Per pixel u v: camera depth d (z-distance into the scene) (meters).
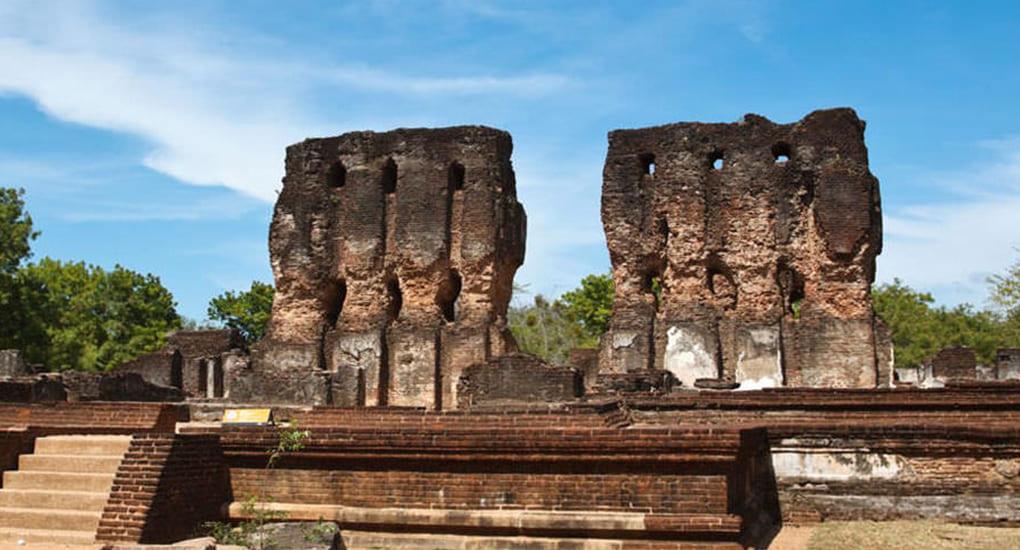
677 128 32.91
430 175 33.53
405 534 13.52
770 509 15.93
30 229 52.28
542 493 13.27
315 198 35.03
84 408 18.50
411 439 13.69
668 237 32.69
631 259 32.75
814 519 15.77
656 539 12.73
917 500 15.55
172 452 13.41
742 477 14.01
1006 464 15.48
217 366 35.28
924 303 77.44
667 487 12.84
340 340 33.84
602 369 32.44
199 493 13.88
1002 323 70.06
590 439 13.05
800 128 32.12
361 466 14.00
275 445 14.20
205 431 17.20
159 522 13.02
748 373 31.42
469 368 27.67
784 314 32.16
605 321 62.66
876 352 30.88
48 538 13.16
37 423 18.45
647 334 32.06
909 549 13.20
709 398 21.36
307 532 12.67
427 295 33.25
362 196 34.38
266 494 14.28
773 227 32.00
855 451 15.89
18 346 51.53
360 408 20.62
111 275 67.56
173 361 34.78
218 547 11.46
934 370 37.94
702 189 32.50
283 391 32.91
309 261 34.72
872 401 21.19
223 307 63.97
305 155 35.31
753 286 31.94
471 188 33.06
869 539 13.85
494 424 17.41
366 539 13.55
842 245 30.94
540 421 17.12
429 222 33.28
